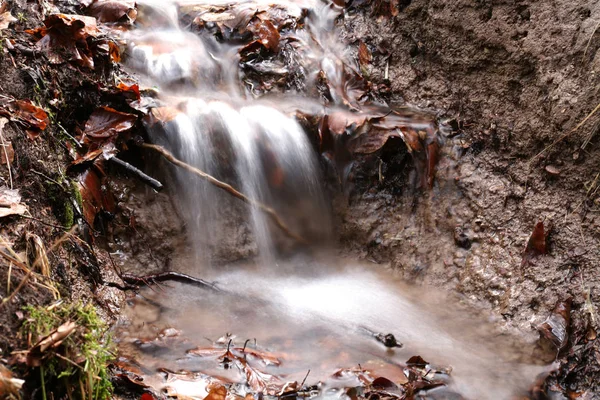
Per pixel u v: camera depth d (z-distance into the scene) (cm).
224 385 282
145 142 388
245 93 452
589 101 342
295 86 460
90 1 470
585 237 337
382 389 289
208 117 404
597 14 351
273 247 412
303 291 386
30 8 376
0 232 257
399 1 475
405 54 469
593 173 341
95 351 245
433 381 299
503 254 365
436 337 341
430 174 409
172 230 392
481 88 414
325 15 513
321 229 424
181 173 395
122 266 369
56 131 344
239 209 408
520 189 374
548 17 377
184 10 507
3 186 281
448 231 393
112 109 374
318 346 326
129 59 445
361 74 471
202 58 462
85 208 346
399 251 404
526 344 329
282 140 414
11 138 299
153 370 291
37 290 245
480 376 307
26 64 342
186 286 370
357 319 355
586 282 325
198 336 326
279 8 504
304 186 421
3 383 203
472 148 407
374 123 418
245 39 477
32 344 223
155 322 333
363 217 419
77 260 316
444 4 439
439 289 380
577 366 301
